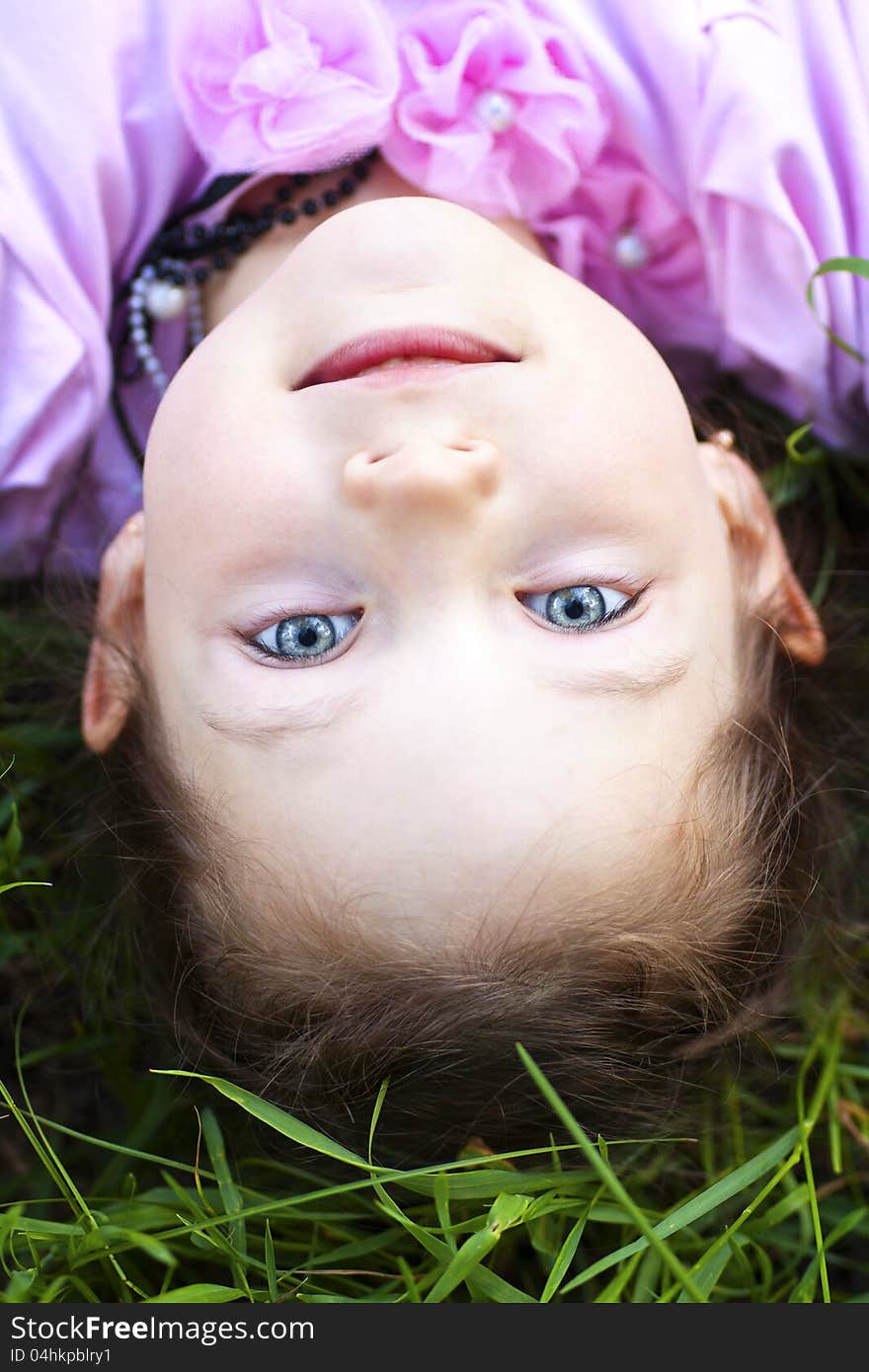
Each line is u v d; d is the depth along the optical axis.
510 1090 0.40
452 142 0.45
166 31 0.46
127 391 0.50
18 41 0.46
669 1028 0.41
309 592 0.39
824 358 0.49
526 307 0.41
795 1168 0.48
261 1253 0.45
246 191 0.47
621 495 0.39
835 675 0.52
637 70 0.47
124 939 0.48
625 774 0.38
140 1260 0.46
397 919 0.38
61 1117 0.51
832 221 0.48
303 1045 0.40
